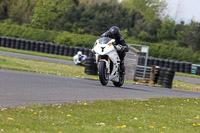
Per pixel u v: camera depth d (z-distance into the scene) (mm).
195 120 25844
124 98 33906
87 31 198875
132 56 73938
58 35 191375
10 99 25844
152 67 70812
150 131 20172
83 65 97312
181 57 176125
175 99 37688
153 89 51062
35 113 21766
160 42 198125
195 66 124625
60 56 125625
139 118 23953
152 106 30484
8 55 100812
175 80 89312
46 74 51094
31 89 31797
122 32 196750
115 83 44031
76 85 39375
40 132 17391
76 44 178500
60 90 33594
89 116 22703
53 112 22781
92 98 31234
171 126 22641
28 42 136500
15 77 39219
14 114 21000
